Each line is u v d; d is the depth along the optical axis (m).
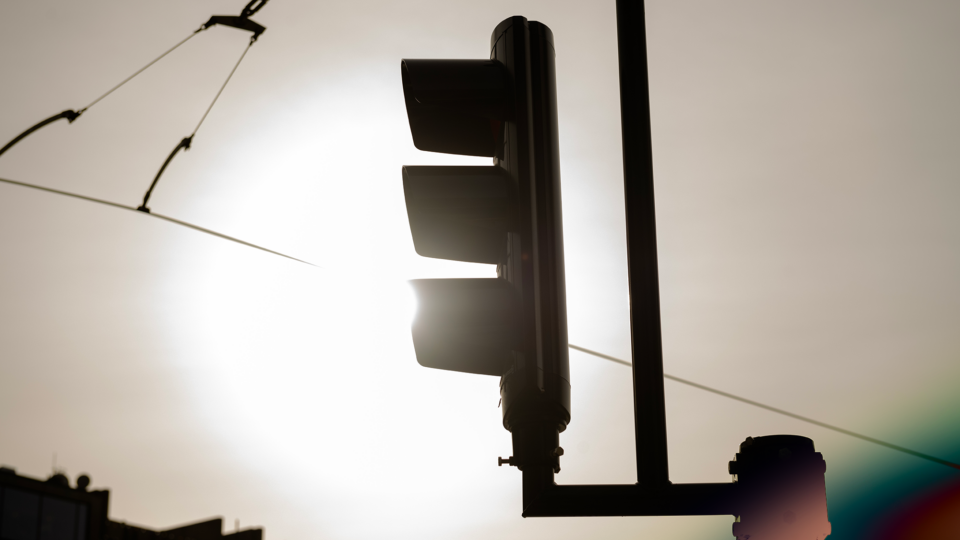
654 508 2.44
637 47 2.79
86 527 34.44
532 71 2.75
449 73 2.77
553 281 2.59
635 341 2.57
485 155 2.88
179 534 40.69
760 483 2.36
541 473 2.49
